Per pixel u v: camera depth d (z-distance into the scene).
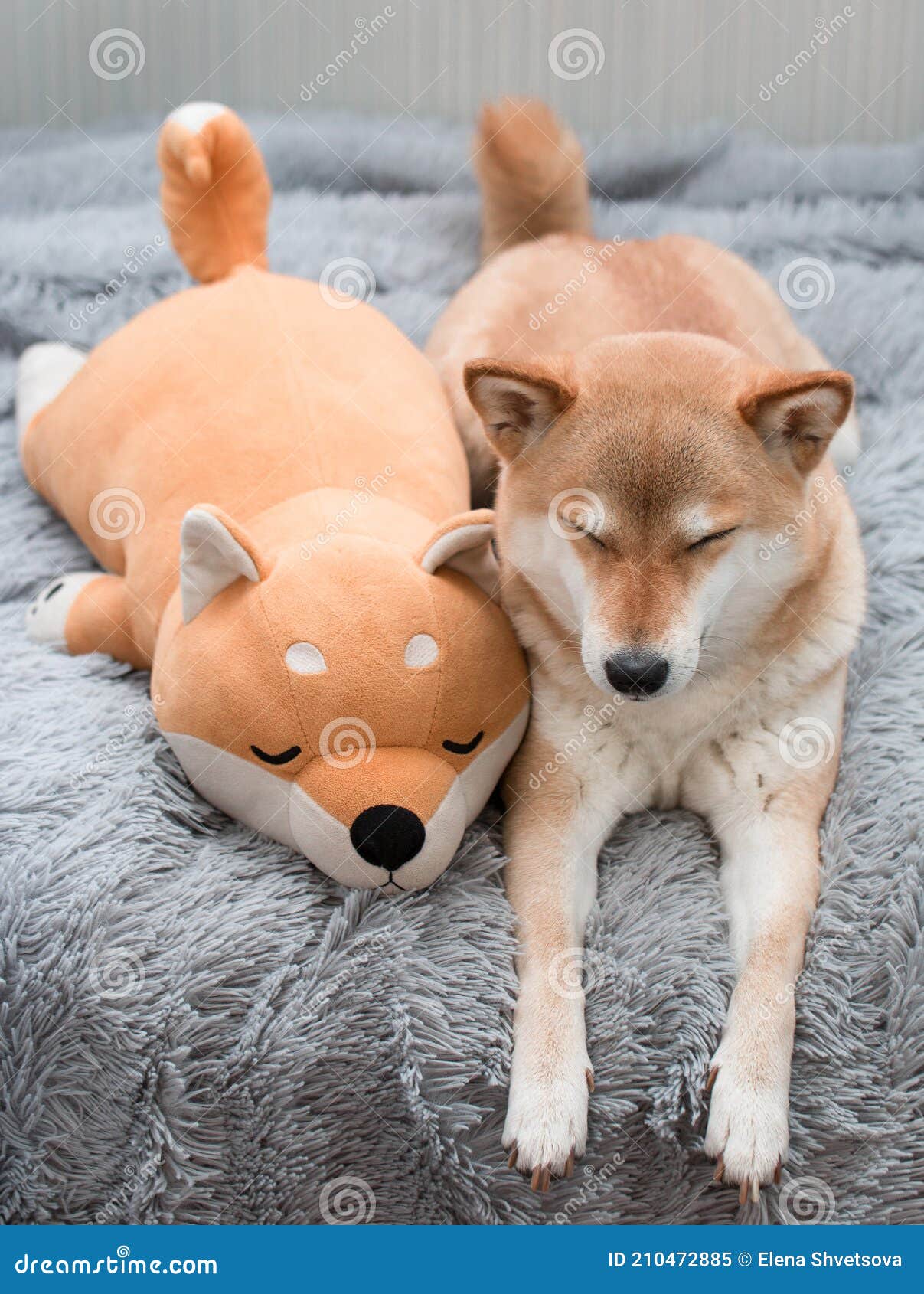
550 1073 0.92
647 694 0.95
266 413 1.05
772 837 1.02
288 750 0.94
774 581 0.99
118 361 1.12
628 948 0.98
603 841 1.06
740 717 1.04
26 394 1.28
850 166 1.62
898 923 0.99
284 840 0.97
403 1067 0.93
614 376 1.00
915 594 1.18
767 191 1.62
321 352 1.09
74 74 1.83
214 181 1.16
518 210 1.42
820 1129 0.94
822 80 1.81
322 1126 0.94
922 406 1.33
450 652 0.96
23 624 1.13
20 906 0.93
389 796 0.93
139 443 1.07
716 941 0.99
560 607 1.01
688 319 1.17
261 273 1.16
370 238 1.49
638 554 0.96
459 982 0.95
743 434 0.97
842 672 1.07
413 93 1.84
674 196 1.64
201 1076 0.93
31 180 1.60
